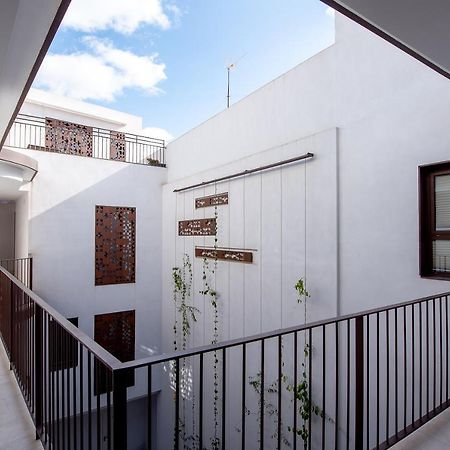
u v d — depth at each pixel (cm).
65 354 167
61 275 655
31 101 895
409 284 321
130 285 736
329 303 388
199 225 642
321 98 415
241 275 528
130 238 743
